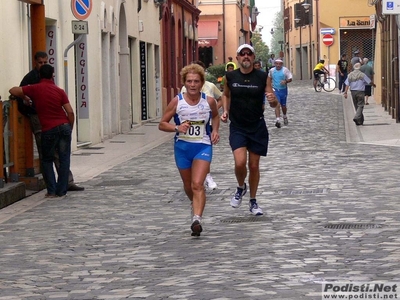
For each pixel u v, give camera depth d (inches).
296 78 3941.9
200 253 456.1
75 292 378.9
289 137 1181.7
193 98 515.8
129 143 1219.2
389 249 442.3
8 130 714.8
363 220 537.6
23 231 555.2
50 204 673.6
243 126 565.9
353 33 2864.2
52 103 703.7
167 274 406.9
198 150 514.0
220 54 3395.7
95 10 1246.3
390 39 1510.8
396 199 620.7
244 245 472.4
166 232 527.8
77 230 549.6
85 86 1178.0
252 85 559.5
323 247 455.8
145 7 1690.5
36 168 767.1
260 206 612.4
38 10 806.5
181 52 2217.0
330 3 2849.4
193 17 2481.5
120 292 373.1
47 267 438.9
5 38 807.7
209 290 366.0
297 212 579.5
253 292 357.7
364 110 1679.4
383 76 1724.9
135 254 463.2
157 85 1828.2
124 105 1449.3
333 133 1229.1
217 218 570.3
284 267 408.8
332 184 711.7
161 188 739.4
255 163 568.4
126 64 1465.3
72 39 1122.0
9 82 818.2
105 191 735.1
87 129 1185.4
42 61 724.7
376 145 1045.8
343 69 2354.8
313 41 3572.8
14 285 399.2
